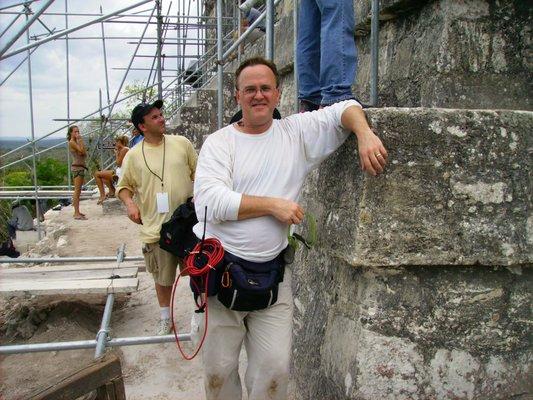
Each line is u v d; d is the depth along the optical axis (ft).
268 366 7.82
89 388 6.89
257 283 7.16
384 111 6.95
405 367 7.30
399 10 10.48
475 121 7.04
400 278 7.36
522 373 7.59
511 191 7.19
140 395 11.00
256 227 7.23
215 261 7.06
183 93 42.19
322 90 8.79
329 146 7.60
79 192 31.07
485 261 7.18
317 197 9.11
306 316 9.93
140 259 17.84
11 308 16.20
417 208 7.04
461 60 9.15
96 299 16.69
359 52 13.20
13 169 78.43
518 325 7.54
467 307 7.41
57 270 15.99
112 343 10.99
